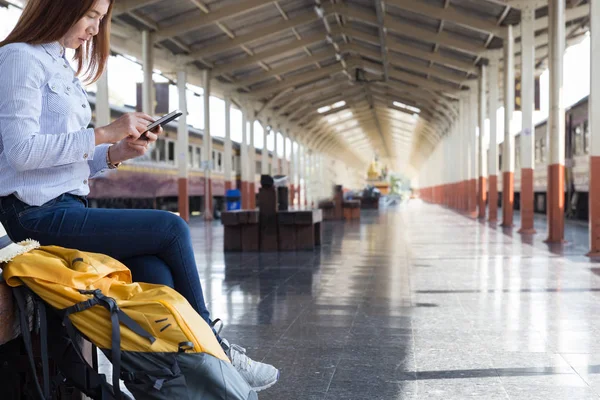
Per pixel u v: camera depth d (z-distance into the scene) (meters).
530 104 15.68
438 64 27.33
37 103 2.06
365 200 38.09
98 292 1.91
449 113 36.12
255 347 4.35
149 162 22.88
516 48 21.02
